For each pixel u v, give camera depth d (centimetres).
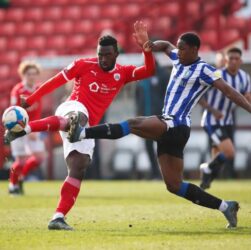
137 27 3288
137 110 7256
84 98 3194
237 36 8900
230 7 8988
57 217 3038
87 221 3419
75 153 3094
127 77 3291
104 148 7475
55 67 7594
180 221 3388
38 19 9681
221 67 5519
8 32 9619
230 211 3127
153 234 2906
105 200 4712
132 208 4100
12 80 8725
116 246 2575
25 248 2545
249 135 7325
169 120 3052
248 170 7362
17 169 5300
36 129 2956
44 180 7531
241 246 2572
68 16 9631
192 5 9200
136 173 7450
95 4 9662
